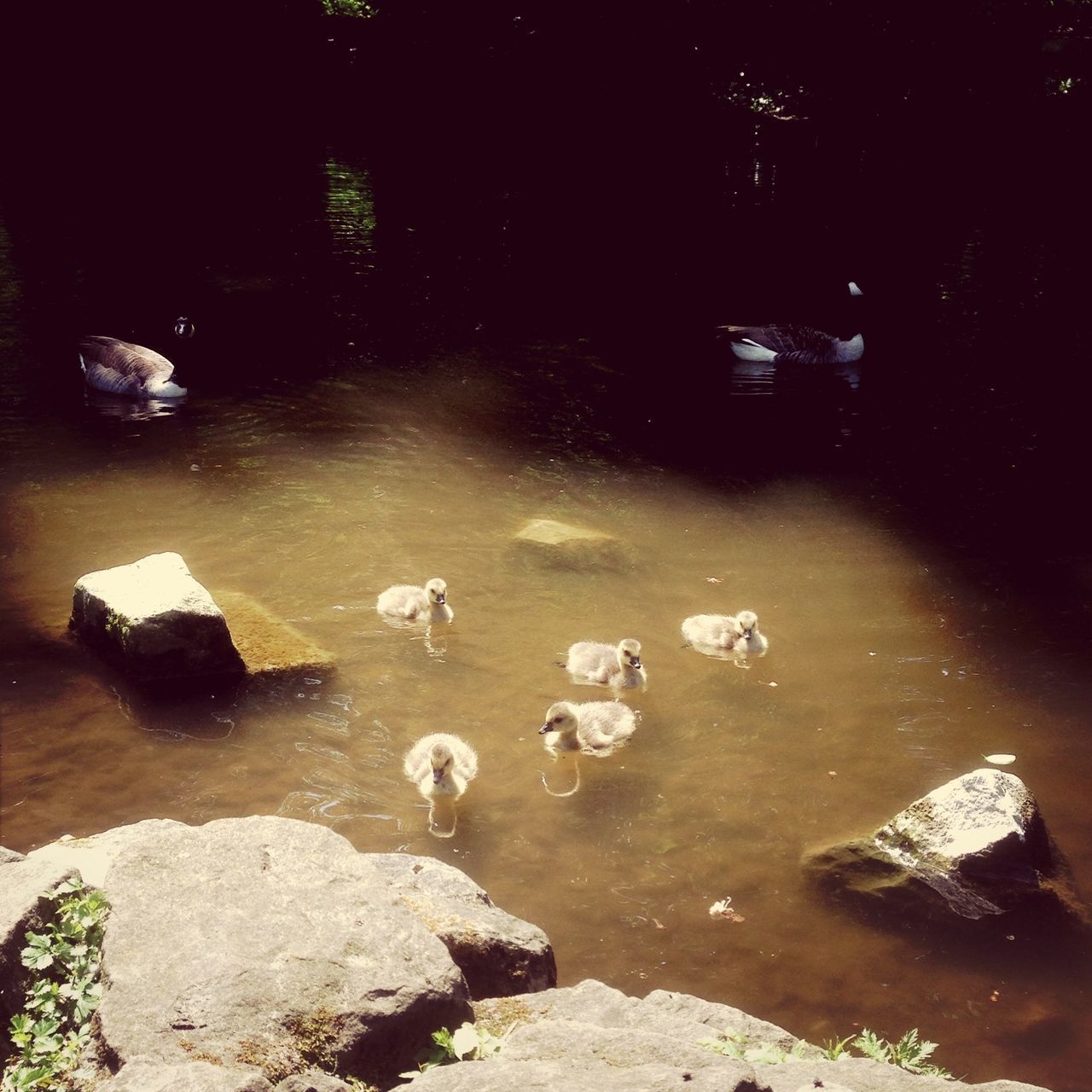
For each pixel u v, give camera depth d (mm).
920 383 17391
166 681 8875
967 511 12977
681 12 37188
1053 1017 6086
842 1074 4121
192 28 39844
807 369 17984
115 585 9344
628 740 8586
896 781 8094
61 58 38219
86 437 14078
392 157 33875
